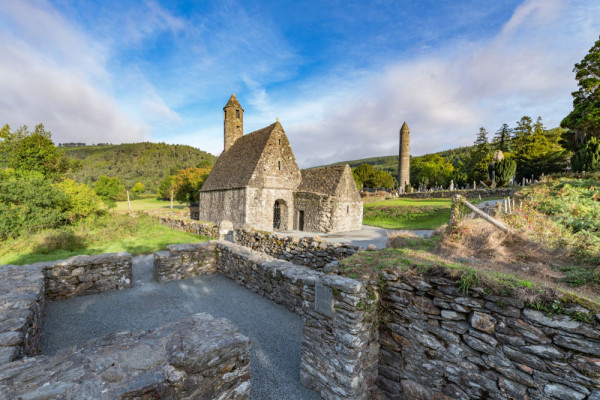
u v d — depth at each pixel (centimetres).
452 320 373
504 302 329
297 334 598
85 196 1905
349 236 1995
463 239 606
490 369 340
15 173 1741
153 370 282
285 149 2534
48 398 237
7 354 335
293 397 430
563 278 409
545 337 302
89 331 584
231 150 3072
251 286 841
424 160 7019
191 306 722
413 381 411
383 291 443
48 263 739
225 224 1497
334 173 2405
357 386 403
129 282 844
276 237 1109
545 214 935
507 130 5806
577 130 2734
